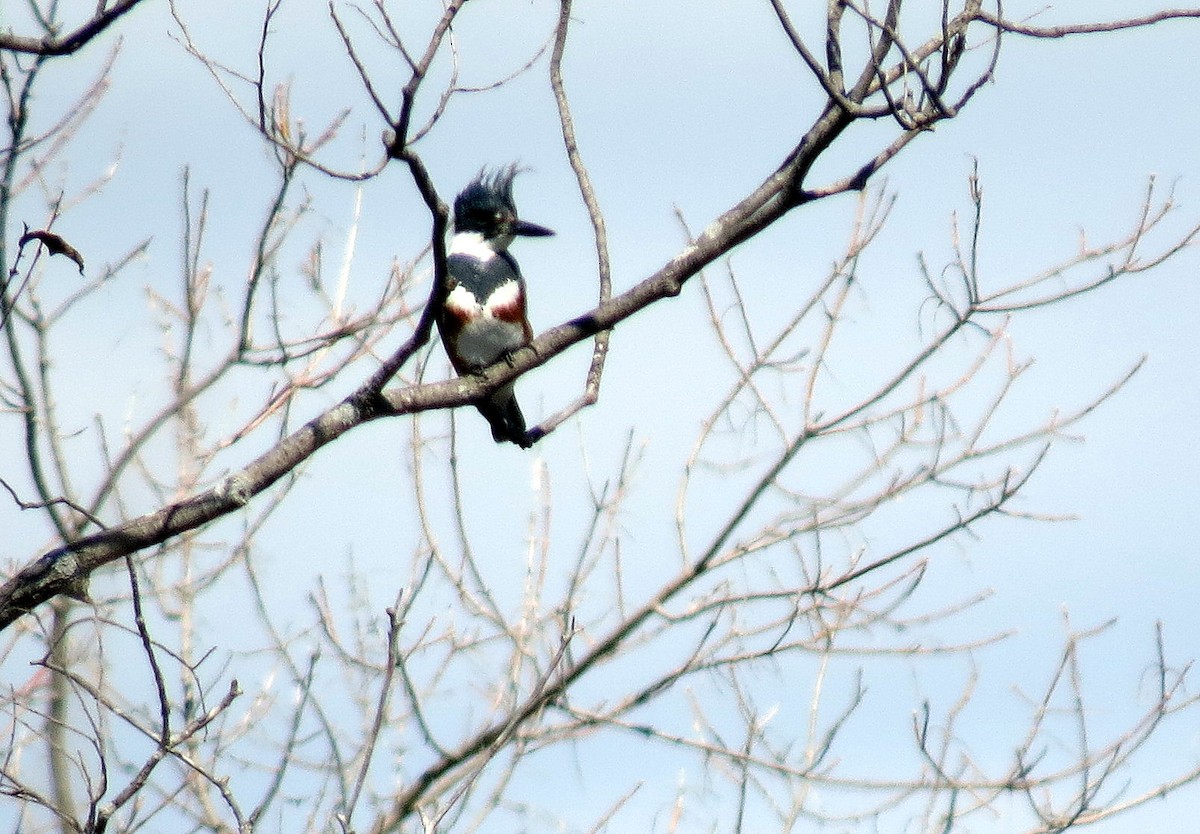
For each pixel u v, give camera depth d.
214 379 10.90
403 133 6.30
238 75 7.85
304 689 9.34
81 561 7.05
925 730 10.16
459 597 11.37
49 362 10.89
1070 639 10.44
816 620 11.63
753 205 7.82
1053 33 7.14
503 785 10.00
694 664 11.45
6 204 9.38
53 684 8.97
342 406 7.59
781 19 7.09
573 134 8.73
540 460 11.80
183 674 9.34
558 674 11.33
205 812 9.22
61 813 6.67
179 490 11.09
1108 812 10.07
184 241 11.05
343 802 9.33
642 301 7.91
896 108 7.04
